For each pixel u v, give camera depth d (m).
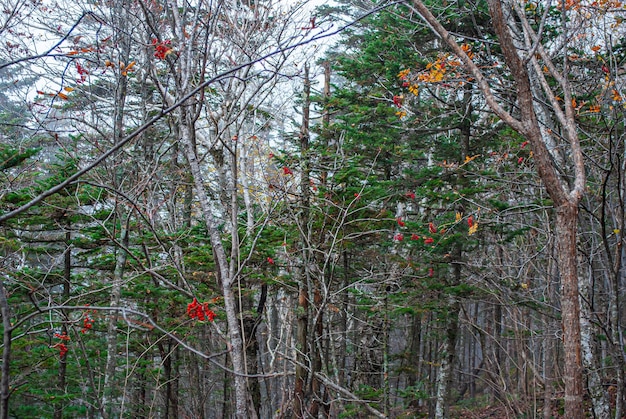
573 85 9.31
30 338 8.38
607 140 8.90
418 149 14.78
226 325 11.09
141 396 12.46
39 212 9.25
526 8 8.91
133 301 10.91
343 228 10.62
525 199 13.43
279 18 7.80
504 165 12.53
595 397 9.34
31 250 9.92
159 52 5.36
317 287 10.02
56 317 7.67
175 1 5.81
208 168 14.58
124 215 8.95
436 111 13.07
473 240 11.98
